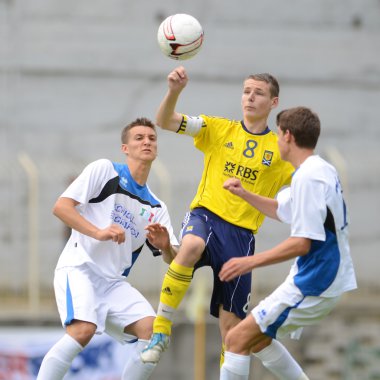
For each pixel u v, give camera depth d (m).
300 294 24.95
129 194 29.16
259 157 27.55
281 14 70.00
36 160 66.12
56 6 67.94
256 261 24.12
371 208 63.12
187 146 65.69
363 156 65.44
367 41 70.62
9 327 52.09
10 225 61.03
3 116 66.56
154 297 58.31
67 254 28.95
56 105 67.31
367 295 61.59
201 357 54.38
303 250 24.14
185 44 26.38
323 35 70.25
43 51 67.56
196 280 58.28
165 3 69.12
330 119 69.81
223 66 69.12
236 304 27.88
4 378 51.19
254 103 27.44
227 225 27.50
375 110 70.19
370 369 56.34
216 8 69.50
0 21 67.25
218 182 27.62
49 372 27.36
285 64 69.88
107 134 67.56
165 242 28.06
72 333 27.56
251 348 26.25
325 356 56.25
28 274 60.81
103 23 68.38
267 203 25.27
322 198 24.28
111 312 28.75
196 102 68.62
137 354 28.34
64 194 28.14
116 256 29.02
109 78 68.12
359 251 63.56
